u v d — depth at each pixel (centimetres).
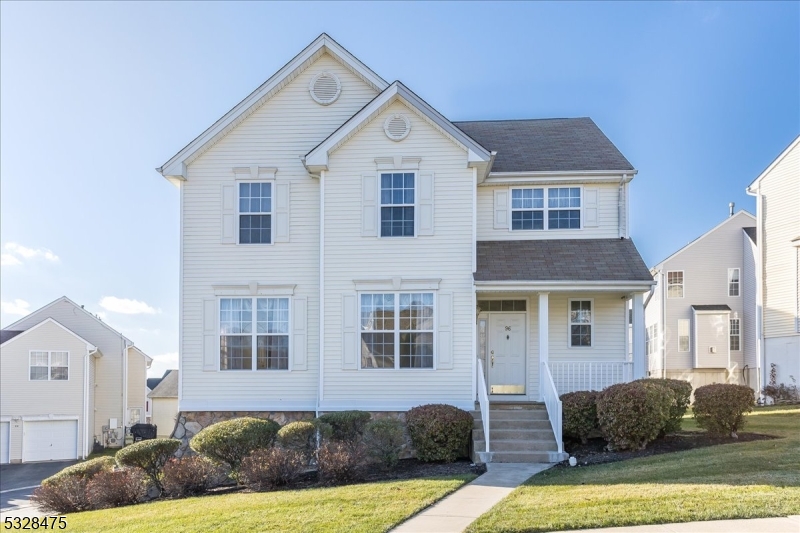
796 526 657
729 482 844
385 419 1281
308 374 1479
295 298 1498
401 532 700
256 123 1550
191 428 1470
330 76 1555
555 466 1120
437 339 1409
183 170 1518
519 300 1588
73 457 2989
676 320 2975
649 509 731
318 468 1095
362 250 1444
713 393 1208
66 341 3044
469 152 1416
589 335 1561
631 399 1167
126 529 807
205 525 780
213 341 1492
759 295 2320
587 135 1800
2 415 2894
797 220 2138
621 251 1498
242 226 1527
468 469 1114
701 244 2998
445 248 1427
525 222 1599
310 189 1525
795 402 2036
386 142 1452
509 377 1568
